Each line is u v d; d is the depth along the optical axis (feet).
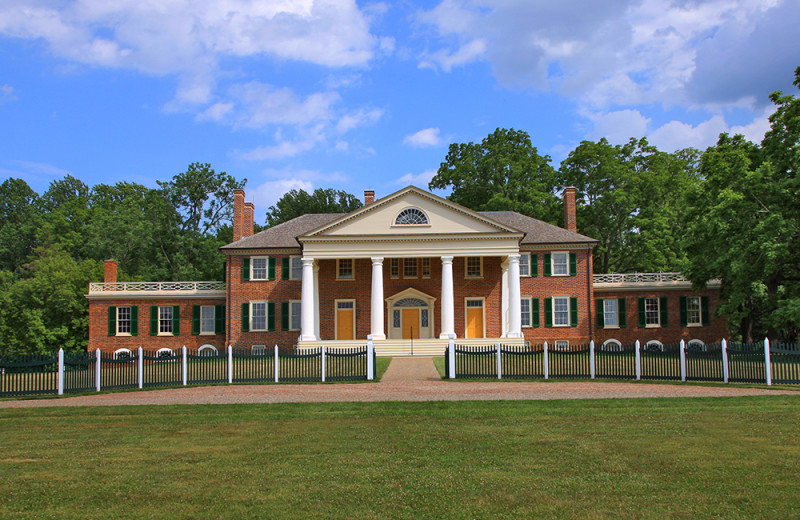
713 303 155.94
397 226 143.02
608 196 190.70
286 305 156.04
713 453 41.78
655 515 30.91
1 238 267.59
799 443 44.16
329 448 45.06
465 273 152.97
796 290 117.08
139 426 55.21
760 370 77.71
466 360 88.17
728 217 118.11
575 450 43.19
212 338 161.17
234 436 49.98
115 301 162.50
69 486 37.11
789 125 114.62
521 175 217.15
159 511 32.60
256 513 31.96
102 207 286.87
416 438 47.83
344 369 88.02
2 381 77.41
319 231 142.72
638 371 83.41
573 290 155.12
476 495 34.14
